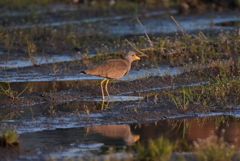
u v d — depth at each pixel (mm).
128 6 47719
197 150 13438
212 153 12719
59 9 46750
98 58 27719
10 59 28219
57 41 32938
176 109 18406
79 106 19172
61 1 50781
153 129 16234
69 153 13750
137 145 14273
